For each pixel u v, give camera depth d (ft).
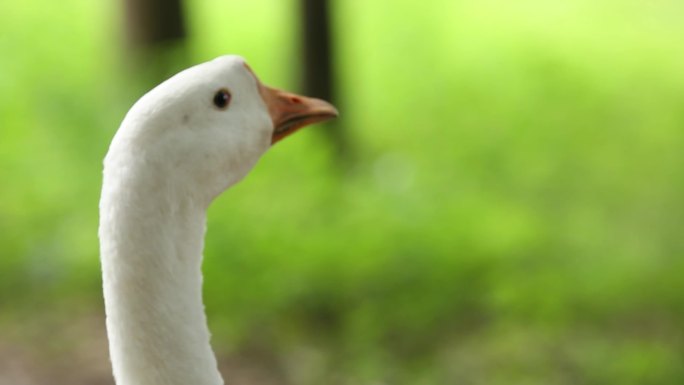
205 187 14.74
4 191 42.60
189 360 14.48
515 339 37.09
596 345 36.50
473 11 77.36
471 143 56.54
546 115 59.93
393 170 52.11
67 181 43.14
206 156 14.55
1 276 40.22
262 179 43.16
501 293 38.47
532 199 51.62
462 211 45.06
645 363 34.65
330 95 54.44
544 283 38.96
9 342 36.91
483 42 70.64
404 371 36.50
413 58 67.21
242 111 15.34
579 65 67.05
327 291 38.99
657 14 78.43
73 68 54.19
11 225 41.42
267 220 40.78
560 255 42.68
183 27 51.80
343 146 53.88
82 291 40.04
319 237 40.52
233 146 15.01
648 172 53.83
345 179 49.08
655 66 68.23
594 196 51.34
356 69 63.87
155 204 14.15
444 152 55.93
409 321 38.50
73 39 58.08
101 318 38.73
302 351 37.32
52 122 45.55
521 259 41.96
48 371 35.17
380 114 60.70
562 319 38.09
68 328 37.86
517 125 58.23
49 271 40.16
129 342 14.38
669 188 51.11
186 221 14.49
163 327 14.33
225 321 37.86
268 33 66.85
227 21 69.92
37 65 53.16
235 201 41.42
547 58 66.44
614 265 41.47
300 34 54.08
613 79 65.82
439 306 39.06
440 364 36.55
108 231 14.25
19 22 59.93
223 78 14.94
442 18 74.28
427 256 40.24
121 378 14.60
